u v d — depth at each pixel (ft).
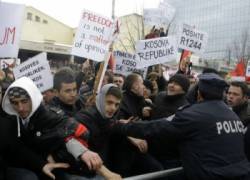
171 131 11.37
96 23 17.35
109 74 19.94
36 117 10.02
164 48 22.41
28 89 9.60
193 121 11.27
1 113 10.16
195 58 86.94
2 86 11.19
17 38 15.12
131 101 15.80
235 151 11.40
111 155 13.23
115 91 11.47
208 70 21.26
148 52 22.17
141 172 14.55
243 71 29.40
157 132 11.51
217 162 11.03
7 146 9.95
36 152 10.39
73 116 12.35
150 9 27.63
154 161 14.51
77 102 15.31
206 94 11.84
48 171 9.73
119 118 14.96
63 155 10.14
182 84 16.44
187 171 11.44
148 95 22.24
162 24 27.68
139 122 12.02
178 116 11.55
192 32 24.73
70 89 12.60
